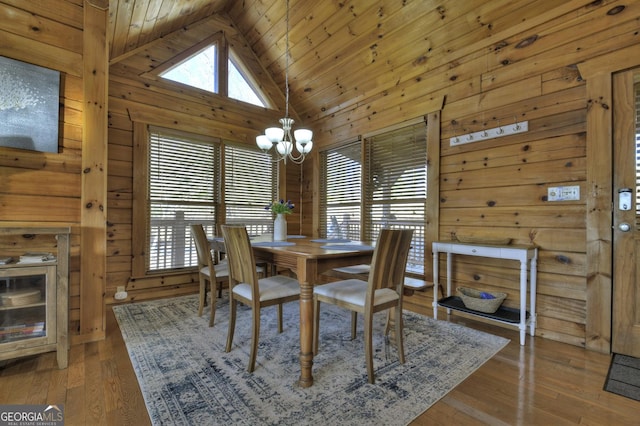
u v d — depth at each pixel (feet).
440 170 9.89
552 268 7.52
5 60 6.25
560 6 7.38
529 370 5.95
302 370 5.32
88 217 7.18
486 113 8.79
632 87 6.49
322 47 11.88
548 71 7.63
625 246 6.56
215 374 5.67
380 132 11.87
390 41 10.34
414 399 4.94
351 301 5.87
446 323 8.59
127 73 10.90
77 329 7.11
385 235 5.49
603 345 6.74
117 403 4.80
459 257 9.46
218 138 12.98
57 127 6.83
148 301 10.66
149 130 11.34
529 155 7.95
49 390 5.13
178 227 11.96
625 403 4.87
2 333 5.56
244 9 12.62
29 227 5.62
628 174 6.54
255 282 5.90
